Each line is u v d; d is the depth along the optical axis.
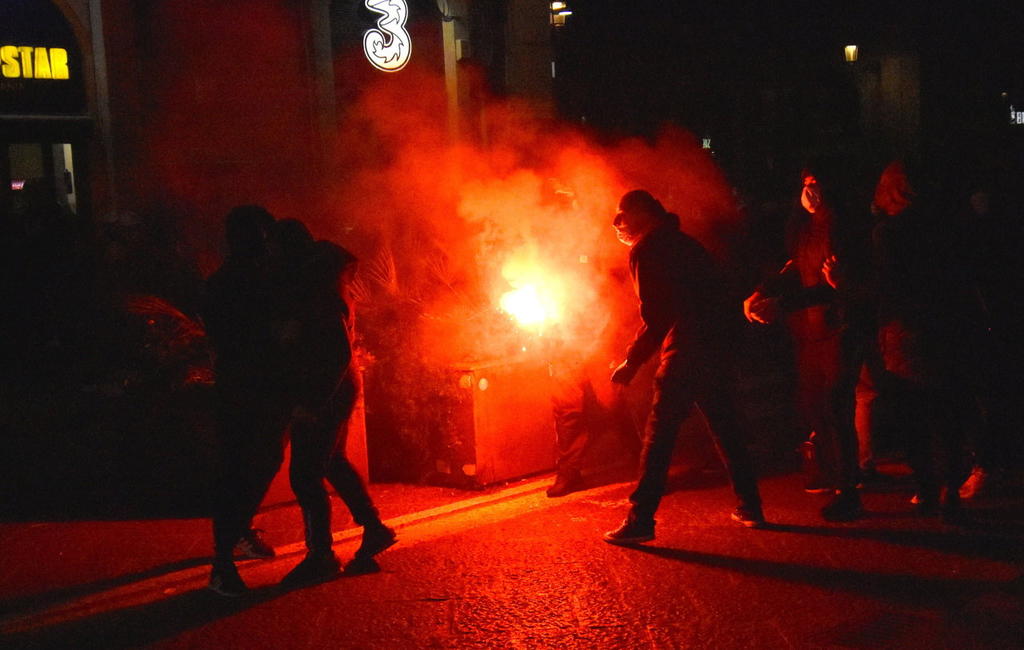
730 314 5.75
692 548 5.59
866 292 5.80
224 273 5.17
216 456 6.56
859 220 6.10
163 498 6.71
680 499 6.60
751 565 5.28
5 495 6.91
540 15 14.99
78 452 6.98
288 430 5.45
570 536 5.89
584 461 7.43
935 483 6.03
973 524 5.84
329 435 5.22
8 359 8.48
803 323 6.31
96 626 4.83
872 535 5.71
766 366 10.02
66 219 9.62
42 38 11.36
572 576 5.22
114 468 6.88
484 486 6.97
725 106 20.59
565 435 6.77
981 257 6.89
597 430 7.24
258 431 5.15
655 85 19.23
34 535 6.23
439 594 5.05
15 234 9.09
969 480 6.41
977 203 7.02
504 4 14.66
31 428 7.19
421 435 7.17
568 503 6.61
